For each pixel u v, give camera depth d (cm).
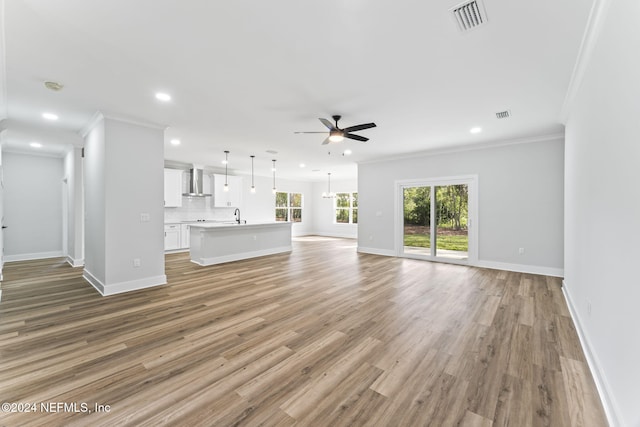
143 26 189
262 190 1022
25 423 146
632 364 130
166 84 278
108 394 170
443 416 153
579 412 156
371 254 696
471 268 526
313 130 436
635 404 125
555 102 323
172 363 204
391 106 337
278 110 351
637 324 126
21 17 177
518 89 290
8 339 240
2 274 473
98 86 282
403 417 152
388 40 206
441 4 168
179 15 178
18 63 236
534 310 311
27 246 598
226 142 521
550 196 466
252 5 169
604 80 182
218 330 260
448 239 588
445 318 289
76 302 336
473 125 412
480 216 538
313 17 180
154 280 408
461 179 562
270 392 173
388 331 259
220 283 423
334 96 308
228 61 236
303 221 1199
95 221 395
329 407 160
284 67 246
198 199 824
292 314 300
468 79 269
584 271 245
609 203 173
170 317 290
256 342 237
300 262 591
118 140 371
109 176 364
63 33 195
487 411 157
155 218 410
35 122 394
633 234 134
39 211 611
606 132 179
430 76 263
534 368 199
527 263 489
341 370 196
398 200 656
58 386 177
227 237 601
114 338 243
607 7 167
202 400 166
